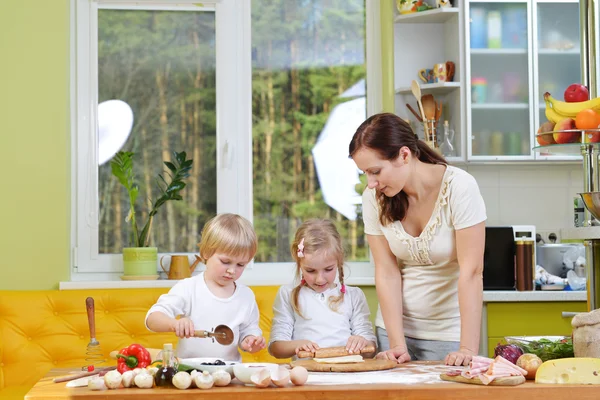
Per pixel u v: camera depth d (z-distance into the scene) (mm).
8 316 3479
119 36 3998
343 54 4117
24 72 3867
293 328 2633
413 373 1880
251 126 4039
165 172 4000
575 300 3539
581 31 2750
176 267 3799
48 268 3828
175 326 2152
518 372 1708
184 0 4000
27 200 3834
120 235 3955
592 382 1683
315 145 4090
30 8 3883
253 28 4074
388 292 2332
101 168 3965
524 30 3998
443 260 2256
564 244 3918
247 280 3863
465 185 2162
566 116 2662
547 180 4219
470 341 2127
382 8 4035
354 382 1739
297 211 4062
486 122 3959
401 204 2246
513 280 3709
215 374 1705
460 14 3938
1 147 3832
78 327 3506
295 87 4094
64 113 3891
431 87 3947
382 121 2137
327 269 2566
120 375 1705
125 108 3996
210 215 4016
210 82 4047
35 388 1743
